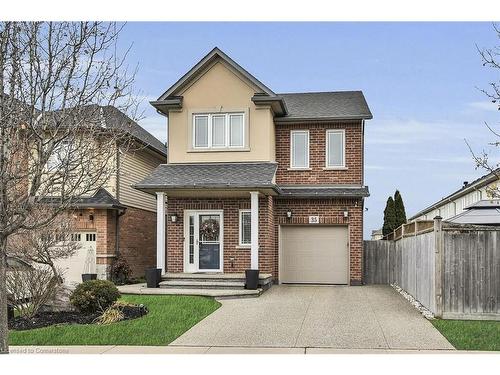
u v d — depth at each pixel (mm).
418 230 16047
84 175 8781
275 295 17922
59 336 11359
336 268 21766
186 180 19328
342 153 21828
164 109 21406
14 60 8203
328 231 21875
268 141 20656
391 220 29391
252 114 20797
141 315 13578
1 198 8031
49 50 8344
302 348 10461
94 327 12148
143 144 24047
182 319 13117
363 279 21922
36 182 8203
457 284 13180
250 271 18203
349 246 21531
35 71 8320
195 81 21172
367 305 15531
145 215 25859
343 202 21562
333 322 12969
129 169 23969
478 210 17453
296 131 22109
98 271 21531
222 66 21031
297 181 21938
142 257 25344
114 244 22281
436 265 13258
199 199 20781
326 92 25391
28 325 12500
